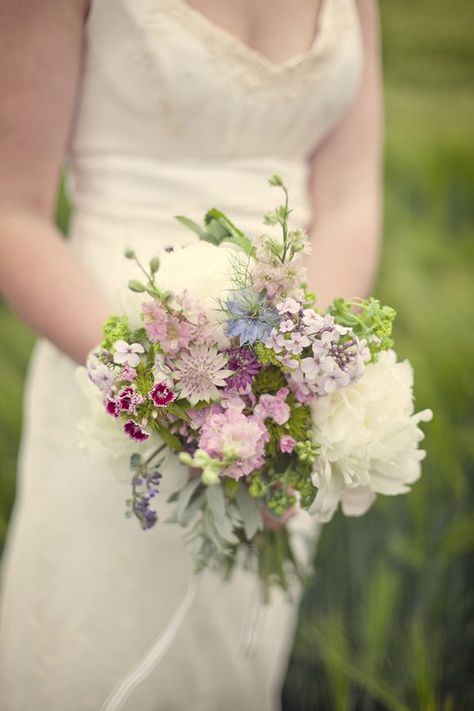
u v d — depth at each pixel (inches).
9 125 41.5
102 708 49.7
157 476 38.3
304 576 47.9
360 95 53.2
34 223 43.5
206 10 44.5
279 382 36.1
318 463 36.4
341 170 53.2
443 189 135.6
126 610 49.3
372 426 37.0
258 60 45.3
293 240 34.6
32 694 50.6
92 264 47.4
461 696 71.4
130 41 43.4
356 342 34.0
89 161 47.7
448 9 209.3
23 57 40.8
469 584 78.2
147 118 45.6
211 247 35.9
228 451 32.8
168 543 49.1
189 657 52.7
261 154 48.9
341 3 48.8
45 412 50.8
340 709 66.2
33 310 43.1
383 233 123.0
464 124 155.1
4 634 53.1
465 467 87.4
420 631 71.0
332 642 69.9
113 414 34.4
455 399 90.4
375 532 81.9
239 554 49.8
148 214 47.1
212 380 34.1
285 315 33.9
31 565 50.7
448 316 99.7
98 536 48.6
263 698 59.1
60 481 49.1
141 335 35.5
